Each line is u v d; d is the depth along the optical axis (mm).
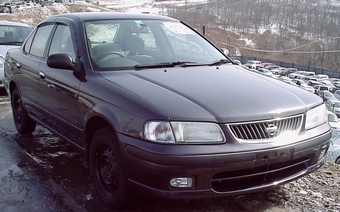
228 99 2893
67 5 81000
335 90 35156
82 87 3418
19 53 5137
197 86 3119
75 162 4273
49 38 4414
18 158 4402
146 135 2666
